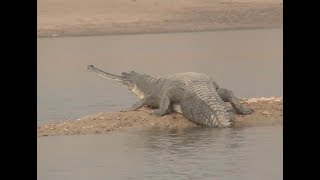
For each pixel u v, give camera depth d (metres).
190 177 55.06
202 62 155.25
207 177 54.88
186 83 77.12
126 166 59.25
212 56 169.38
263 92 107.00
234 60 159.00
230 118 74.25
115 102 100.62
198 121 75.12
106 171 57.88
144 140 68.81
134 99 103.38
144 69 141.88
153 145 66.50
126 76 86.62
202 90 76.00
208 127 74.06
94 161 61.22
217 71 137.00
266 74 130.50
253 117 76.19
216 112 74.00
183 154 62.50
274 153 61.34
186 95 76.50
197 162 59.50
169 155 62.31
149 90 82.56
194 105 75.50
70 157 62.97
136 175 56.31
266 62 152.88
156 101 81.44
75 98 105.50
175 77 79.31
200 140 67.81
